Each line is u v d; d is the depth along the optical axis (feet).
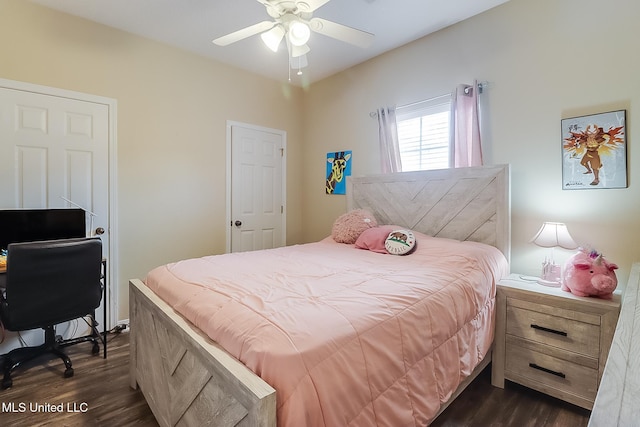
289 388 2.97
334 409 3.15
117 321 9.41
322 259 7.27
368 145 11.32
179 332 4.35
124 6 8.10
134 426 5.47
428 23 8.91
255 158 12.43
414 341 4.30
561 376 5.94
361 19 8.67
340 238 9.78
